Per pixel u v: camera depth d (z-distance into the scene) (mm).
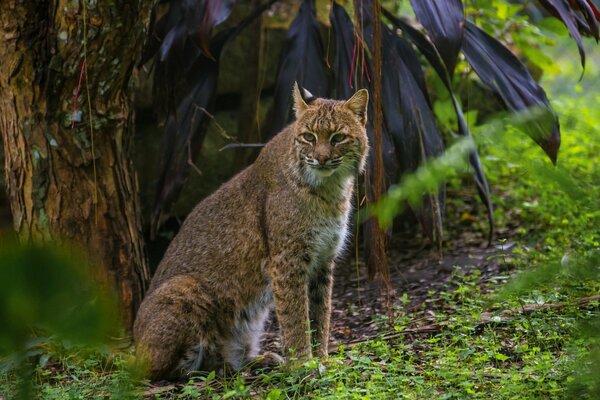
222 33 9977
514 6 11586
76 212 8797
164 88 9609
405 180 3223
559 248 9773
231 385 7180
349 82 8586
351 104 7859
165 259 8539
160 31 9641
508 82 8766
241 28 10078
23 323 1905
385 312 9266
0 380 6949
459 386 6465
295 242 7707
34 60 8391
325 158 7449
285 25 12617
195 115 9758
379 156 6324
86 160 8758
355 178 8039
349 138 7719
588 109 14180
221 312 8039
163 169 9719
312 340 8078
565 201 11445
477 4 11508
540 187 12164
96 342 1989
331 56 9945
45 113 8594
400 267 11273
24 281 1857
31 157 8656
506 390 5992
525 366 6684
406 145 8906
